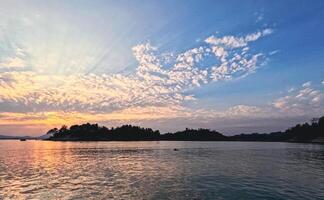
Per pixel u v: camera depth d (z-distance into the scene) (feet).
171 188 119.03
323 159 280.51
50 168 189.16
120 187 120.06
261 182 136.26
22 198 100.68
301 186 126.21
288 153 390.83
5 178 143.13
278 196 106.73
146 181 136.05
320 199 102.37
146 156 316.60
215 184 129.59
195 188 119.65
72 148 529.86
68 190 113.19
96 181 134.82
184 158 288.71
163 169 187.11
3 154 343.26
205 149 518.37
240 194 109.29
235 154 362.33
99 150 454.81
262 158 290.35
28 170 176.86
